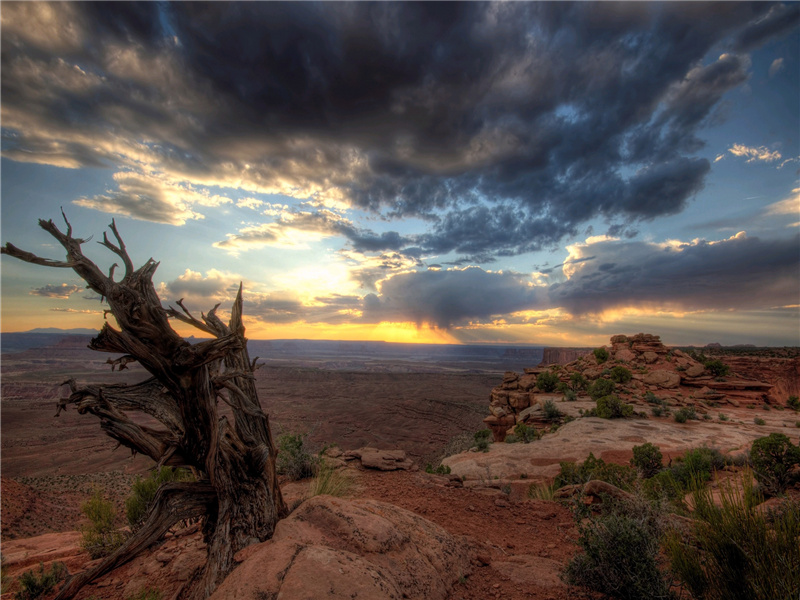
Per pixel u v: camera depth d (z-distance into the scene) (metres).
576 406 38.44
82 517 27.45
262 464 4.22
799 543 2.86
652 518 4.50
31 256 3.35
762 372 63.72
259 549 3.49
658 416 33.66
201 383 3.79
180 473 8.01
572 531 6.12
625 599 3.58
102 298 3.64
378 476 8.93
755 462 7.77
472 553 4.80
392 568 3.45
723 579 3.14
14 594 5.12
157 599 4.07
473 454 25.69
